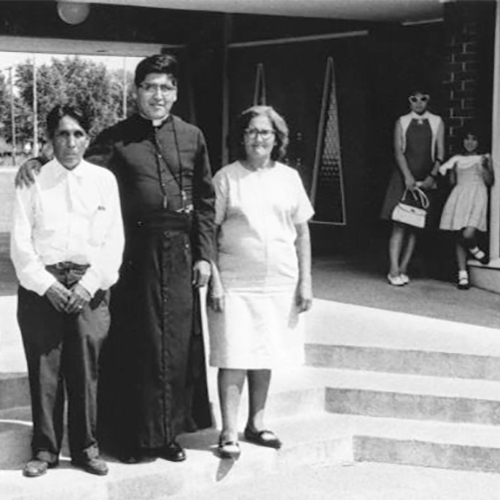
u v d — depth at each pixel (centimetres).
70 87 5841
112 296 549
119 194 542
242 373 566
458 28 912
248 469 577
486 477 598
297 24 1123
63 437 578
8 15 1166
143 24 1230
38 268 512
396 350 685
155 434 541
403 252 952
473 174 888
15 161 5684
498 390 653
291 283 566
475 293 884
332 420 643
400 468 612
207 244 549
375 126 1055
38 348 522
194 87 1245
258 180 559
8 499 500
